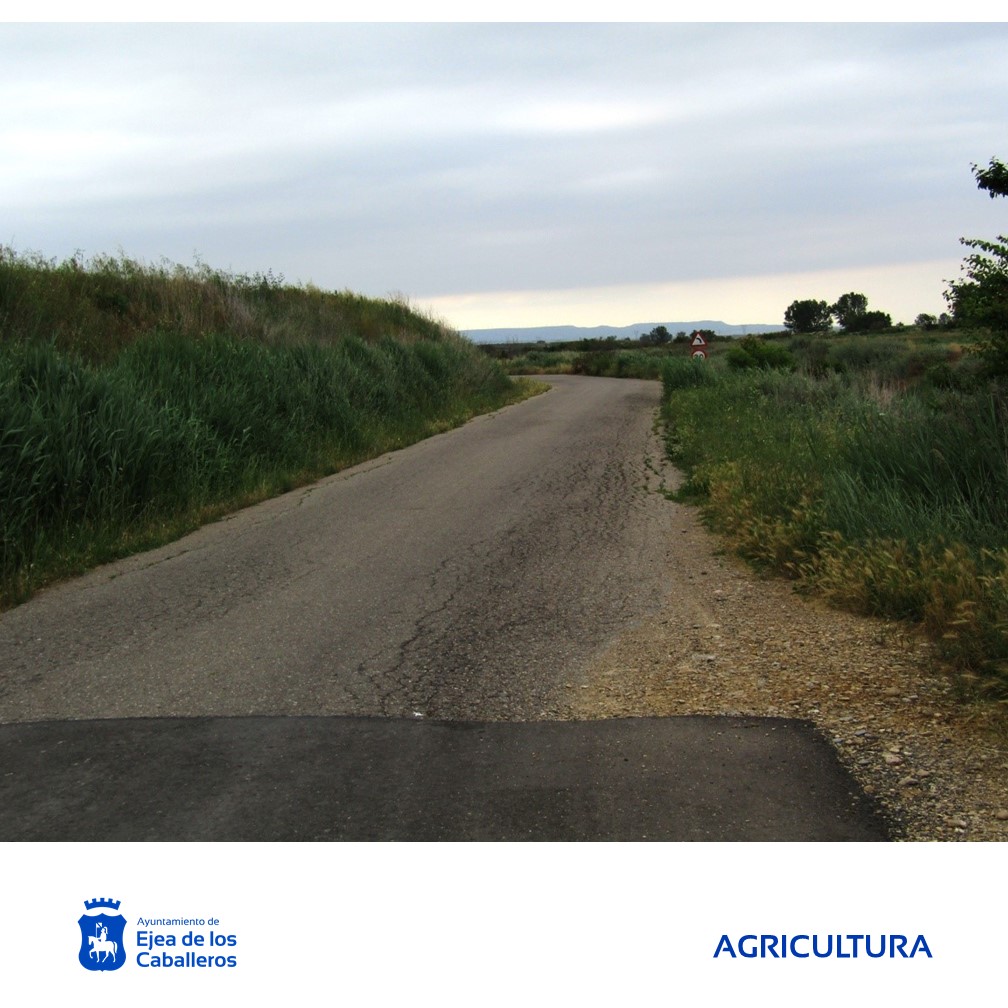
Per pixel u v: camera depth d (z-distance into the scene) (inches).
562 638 216.7
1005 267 343.3
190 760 155.9
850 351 1362.0
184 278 717.9
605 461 514.6
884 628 202.7
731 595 245.6
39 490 318.7
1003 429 276.2
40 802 142.8
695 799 138.2
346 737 163.8
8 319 508.4
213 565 302.0
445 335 1122.0
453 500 405.4
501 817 134.9
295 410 529.0
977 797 135.3
